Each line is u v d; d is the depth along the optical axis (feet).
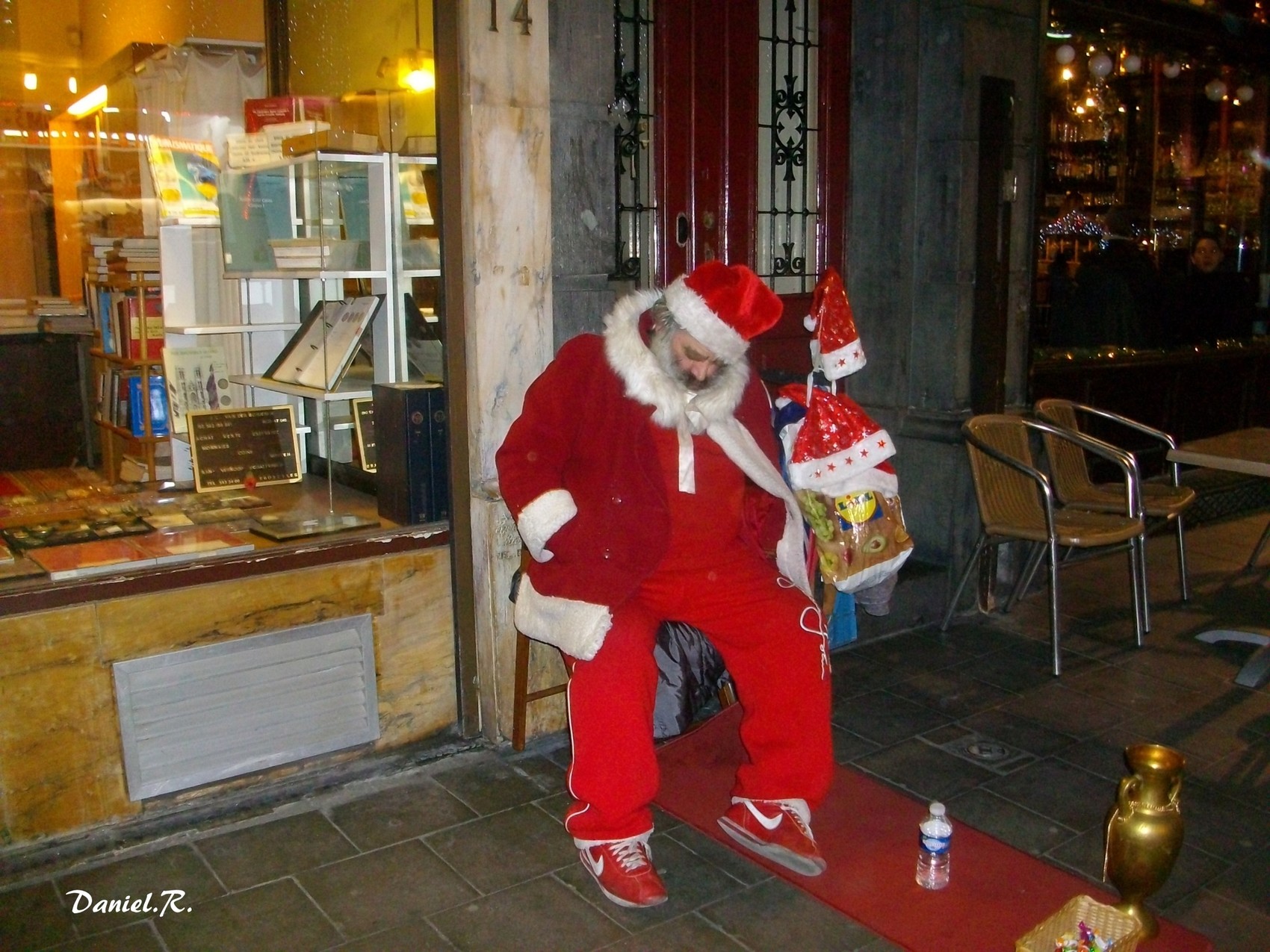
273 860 8.53
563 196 10.55
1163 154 18.57
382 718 10.05
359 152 10.41
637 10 11.96
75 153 11.41
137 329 11.02
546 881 8.29
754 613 8.34
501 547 10.04
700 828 9.05
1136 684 12.30
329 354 10.88
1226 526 19.60
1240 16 18.78
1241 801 9.60
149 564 8.67
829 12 13.92
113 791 8.71
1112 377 17.78
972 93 13.47
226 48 12.18
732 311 7.77
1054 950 6.72
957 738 10.85
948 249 13.82
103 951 7.38
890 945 7.54
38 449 11.00
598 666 7.85
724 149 12.99
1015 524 13.21
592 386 8.22
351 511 10.52
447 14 9.20
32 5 11.14
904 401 14.62
